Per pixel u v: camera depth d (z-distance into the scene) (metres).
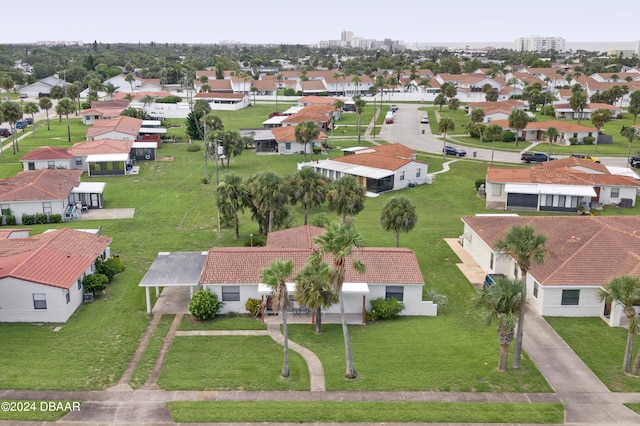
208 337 40.59
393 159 92.00
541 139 127.94
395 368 36.31
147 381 34.53
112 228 67.62
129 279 51.62
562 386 34.50
